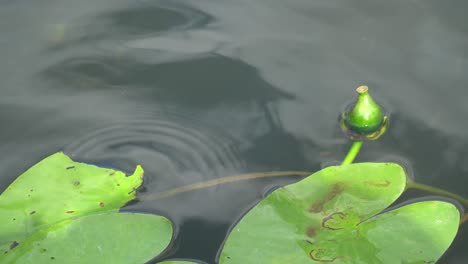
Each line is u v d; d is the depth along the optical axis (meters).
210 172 1.60
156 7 1.77
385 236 1.50
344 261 1.49
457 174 1.58
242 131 1.64
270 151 1.62
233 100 1.67
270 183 1.59
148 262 1.52
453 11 1.74
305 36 1.72
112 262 1.50
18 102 1.67
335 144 1.62
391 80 1.67
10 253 1.50
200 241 1.54
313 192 1.54
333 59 1.69
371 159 1.60
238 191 1.58
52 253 1.50
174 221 1.55
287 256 1.49
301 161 1.61
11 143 1.63
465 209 1.55
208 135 1.64
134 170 1.60
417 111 1.64
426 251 1.49
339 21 1.74
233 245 1.50
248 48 1.72
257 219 1.52
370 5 1.75
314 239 1.50
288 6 1.77
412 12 1.74
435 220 1.51
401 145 1.61
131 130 1.64
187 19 1.76
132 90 1.68
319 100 1.66
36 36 1.74
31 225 1.53
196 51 1.72
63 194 1.55
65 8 1.78
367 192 1.54
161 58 1.71
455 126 1.62
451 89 1.65
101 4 1.78
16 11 1.77
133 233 1.52
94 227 1.52
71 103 1.67
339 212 1.52
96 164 1.61
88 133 1.64
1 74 1.70
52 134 1.64
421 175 1.58
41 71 1.70
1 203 1.54
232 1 1.78
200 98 1.67
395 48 1.70
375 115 1.61
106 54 1.72
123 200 1.56
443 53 1.69
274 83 1.68
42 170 1.57
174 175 1.60
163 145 1.63
